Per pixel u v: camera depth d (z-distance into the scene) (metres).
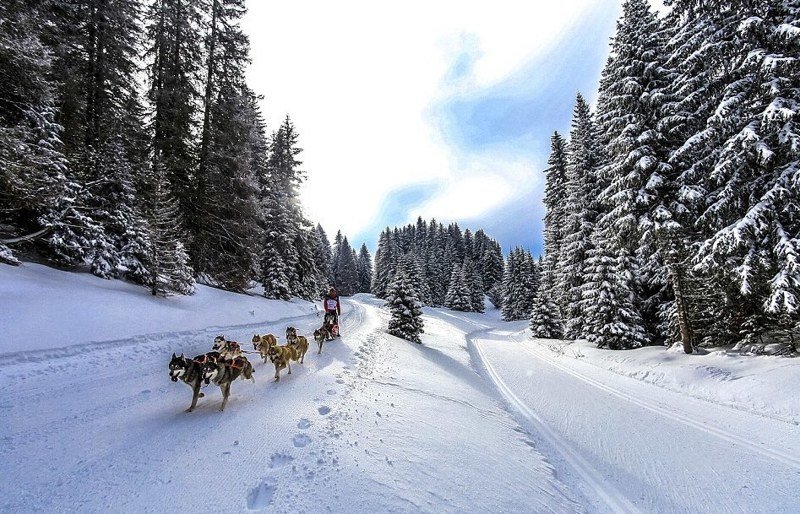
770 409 8.64
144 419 5.75
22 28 11.29
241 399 6.83
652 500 5.59
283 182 33.84
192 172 19.39
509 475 5.48
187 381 6.19
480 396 10.18
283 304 25.47
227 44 20.86
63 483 3.95
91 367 8.21
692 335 14.71
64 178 12.81
